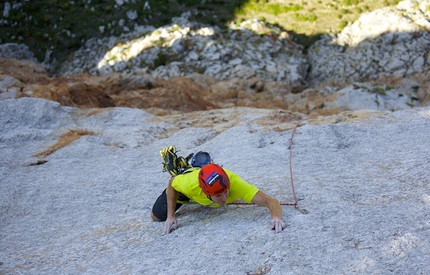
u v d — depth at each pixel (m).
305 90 24.72
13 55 29.44
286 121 8.85
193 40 28.98
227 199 4.48
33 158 7.85
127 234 4.98
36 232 5.46
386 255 3.80
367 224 4.30
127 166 7.30
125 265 4.29
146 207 5.74
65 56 30.30
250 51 28.27
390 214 4.45
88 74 27.52
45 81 22.33
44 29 31.14
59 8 32.06
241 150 7.27
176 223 4.80
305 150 6.86
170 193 4.65
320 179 5.64
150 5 32.03
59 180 6.89
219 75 26.44
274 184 5.59
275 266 3.82
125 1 32.25
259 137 7.68
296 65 27.88
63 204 6.11
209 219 4.91
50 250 4.88
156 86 21.05
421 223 4.22
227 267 3.95
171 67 27.31
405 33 27.06
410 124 7.48
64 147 8.26
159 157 7.62
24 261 4.65
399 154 6.25
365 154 6.50
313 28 30.91
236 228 4.55
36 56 30.12
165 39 29.09
